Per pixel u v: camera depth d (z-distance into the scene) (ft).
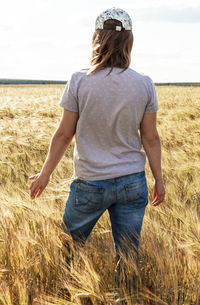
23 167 15.84
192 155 17.67
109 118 5.57
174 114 32.81
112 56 5.60
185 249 7.48
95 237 8.39
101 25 5.64
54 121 27.37
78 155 5.97
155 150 6.17
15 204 8.69
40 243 7.50
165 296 6.64
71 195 6.24
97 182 5.85
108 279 7.07
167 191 11.59
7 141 18.85
